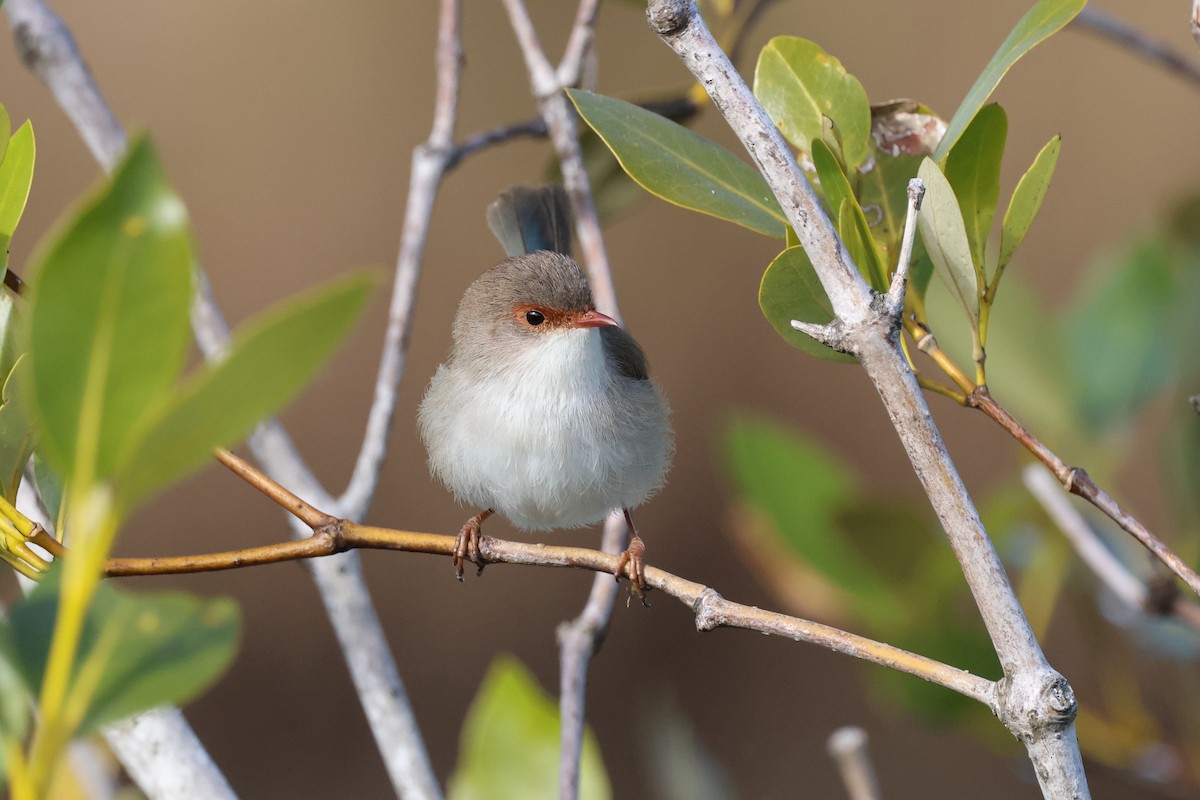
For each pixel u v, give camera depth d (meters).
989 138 5.26
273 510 17.98
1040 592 7.67
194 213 18.83
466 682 17.22
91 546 3.09
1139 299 8.26
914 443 4.52
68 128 18.72
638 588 6.51
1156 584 6.66
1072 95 18.66
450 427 8.67
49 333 2.98
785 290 5.26
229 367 2.94
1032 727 4.32
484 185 19.27
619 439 8.49
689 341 18.86
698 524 18.11
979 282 5.16
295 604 17.56
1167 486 8.02
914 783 15.98
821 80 5.82
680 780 7.50
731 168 5.50
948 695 7.19
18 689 3.67
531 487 8.51
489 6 19.72
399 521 17.91
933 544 7.11
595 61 9.16
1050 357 8.14
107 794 5.98
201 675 3.72
